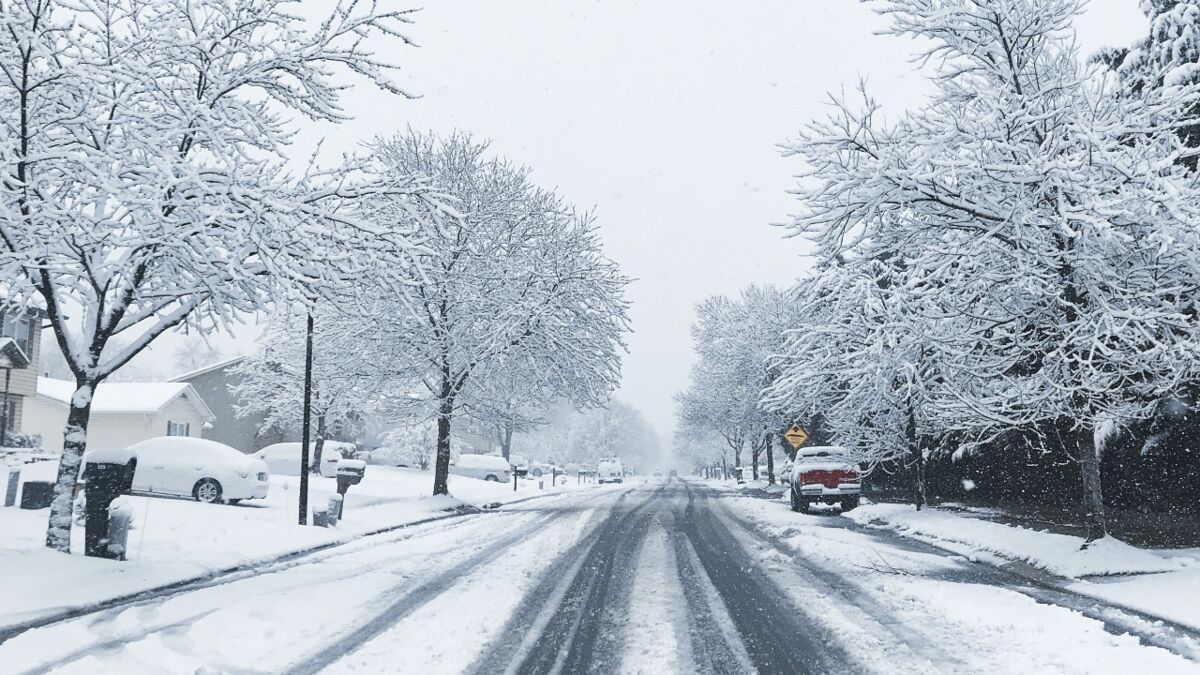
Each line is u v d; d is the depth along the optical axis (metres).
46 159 10.41
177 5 11.87
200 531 15.35
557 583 10.77
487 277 27.67
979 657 6.82
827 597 9.70
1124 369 12.24
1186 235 11.06
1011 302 12.89
